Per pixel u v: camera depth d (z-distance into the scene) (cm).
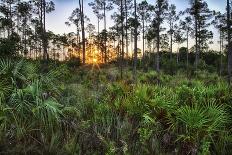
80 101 711
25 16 5394
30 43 6000
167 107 579
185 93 664
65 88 747
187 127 524
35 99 544
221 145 517
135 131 557
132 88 741
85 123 568
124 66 4484
